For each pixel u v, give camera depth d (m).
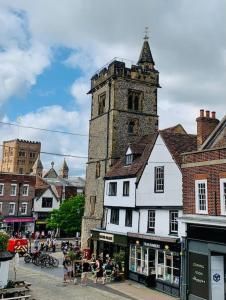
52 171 89.75
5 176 56.91
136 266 26.03
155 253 24.41
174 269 22.28
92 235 33.94
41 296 19.25
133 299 19.91
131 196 28.78
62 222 54.28
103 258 30.88
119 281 25.48
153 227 25.86
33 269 28.69
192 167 21.78
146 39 43.72
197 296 19.98
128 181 29.67
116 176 31.69
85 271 24.72
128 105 39.44
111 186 32.84
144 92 40.34
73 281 24.06
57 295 19.72
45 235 60.16
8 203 56.69
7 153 114.62
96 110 41.75
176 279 21.89
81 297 19.55
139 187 27.80
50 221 55.94
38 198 60.38
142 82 40.16
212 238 19.45
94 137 40.78
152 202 25.91
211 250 19.34
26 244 36.69
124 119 38.22
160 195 25.20
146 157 29.48
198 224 20.55
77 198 56.28
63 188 67.38
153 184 26.17
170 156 24.80
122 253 27.83
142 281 24.75
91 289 21.91
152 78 40.97
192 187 21.62
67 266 24.22
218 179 19.69
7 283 18.53
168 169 24.81
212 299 19.03
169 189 24.45
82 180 90.12
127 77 39.19
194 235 20.77
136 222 27.81
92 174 39.16
